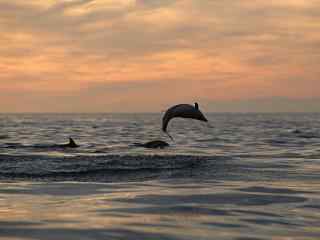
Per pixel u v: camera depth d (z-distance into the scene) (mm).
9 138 43094
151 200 11531
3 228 8516
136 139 42062
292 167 19422
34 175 16172
